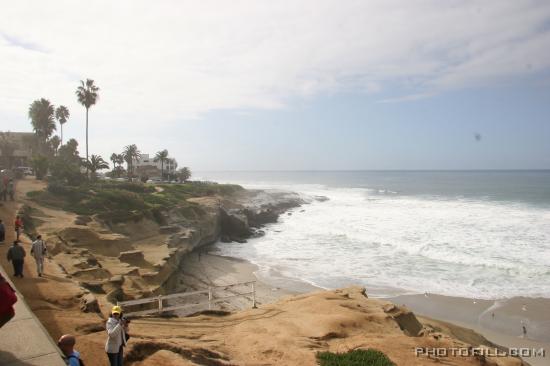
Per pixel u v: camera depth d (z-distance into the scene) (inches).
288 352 390.3
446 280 1165.7
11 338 251.1
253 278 1258.0
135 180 3508.9
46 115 2802.7
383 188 5649.6
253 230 2177.7
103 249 1037.8
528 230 1752.0
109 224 1386.6
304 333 449.4
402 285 1137.4
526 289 1066.1
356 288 683.4
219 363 344.5
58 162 2145.7
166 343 354.9
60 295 475.2
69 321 394.6
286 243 1839.3
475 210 2507.4
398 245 1612.9
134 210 1621.6
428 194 4293.8
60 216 1294.3
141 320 491.8
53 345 246.5
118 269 892.6
